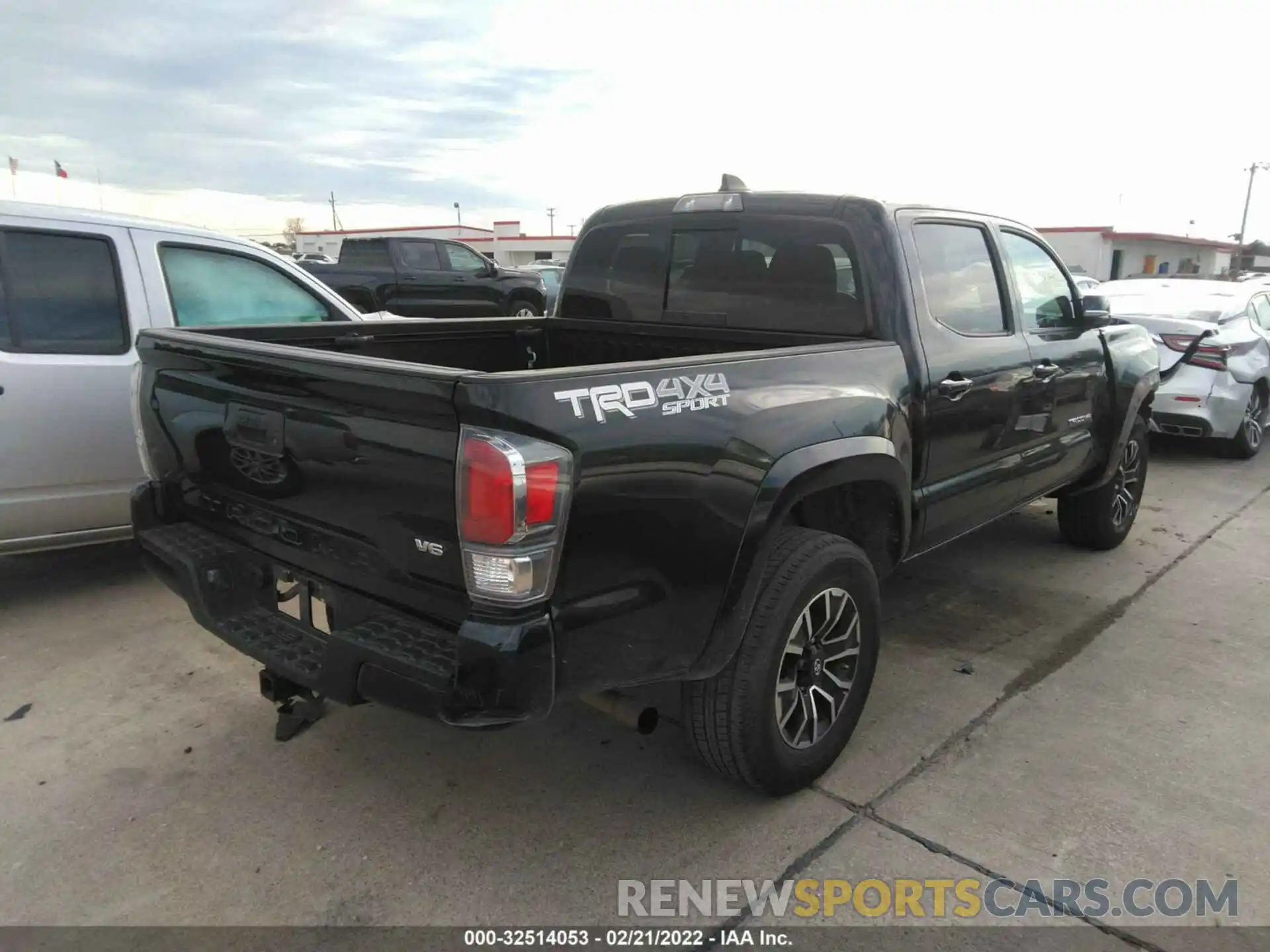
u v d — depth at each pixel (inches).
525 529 79.9
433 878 100.1
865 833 108.6
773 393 104.2
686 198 151.3
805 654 112.7
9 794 113.2
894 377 124.7
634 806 113.5
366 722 132.3
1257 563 208.4
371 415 87.8
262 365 97.1
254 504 106.4
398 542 89.2
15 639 156.3
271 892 97.5
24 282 159.9
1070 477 185.3
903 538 130.6
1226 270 2802.7
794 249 138.1
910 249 132.4
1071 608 179.8
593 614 86.9
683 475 92.0
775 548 109.1
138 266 173.9
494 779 119.0
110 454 168.9
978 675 149.9
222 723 130.8
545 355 175.2
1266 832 109.4
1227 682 148.6
